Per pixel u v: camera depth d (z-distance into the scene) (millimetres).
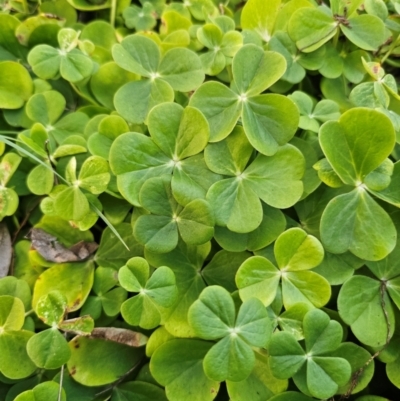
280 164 200
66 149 210
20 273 210
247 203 196
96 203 205
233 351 169
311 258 186
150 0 295
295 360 175
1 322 190
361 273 203
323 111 224
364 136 187
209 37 240
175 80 225
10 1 282
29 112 231
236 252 203
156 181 192
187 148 199
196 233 188
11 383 193
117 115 227
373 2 249
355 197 192
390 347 191
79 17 291
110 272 203
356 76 245
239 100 204
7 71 236
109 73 241
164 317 190
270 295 186
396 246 199
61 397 178
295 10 242
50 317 183
